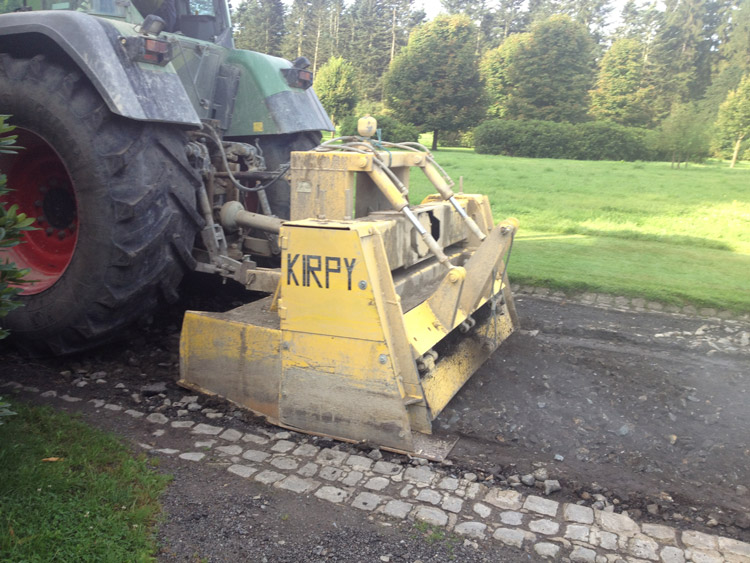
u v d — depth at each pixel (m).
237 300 5.70
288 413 3.56
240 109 5.41
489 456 3.33
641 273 7.09
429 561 2.45
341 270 3.27
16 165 4.45
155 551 2.43
